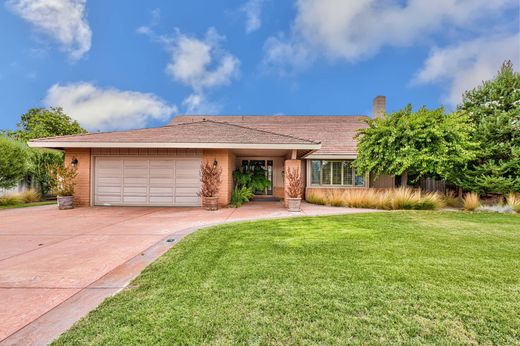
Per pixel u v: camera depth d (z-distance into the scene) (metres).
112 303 3.03
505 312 2.82
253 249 5.07
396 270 3.96
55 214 9.87
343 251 4.92
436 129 11.09
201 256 4.66
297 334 2.46
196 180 12.37
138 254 4.93
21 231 6.90
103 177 12.48
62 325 2.63
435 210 11.05
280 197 16.80
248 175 14.46
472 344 2.35
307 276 3.75
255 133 12.82
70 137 11.74
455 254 4.75
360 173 13.89
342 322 2.65
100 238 6.14
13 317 2.79
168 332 2.49
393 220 8.34
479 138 12.19
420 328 2.56
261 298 3.12
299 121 25.75
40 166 15.49
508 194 11.64
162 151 12.42
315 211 10.78
